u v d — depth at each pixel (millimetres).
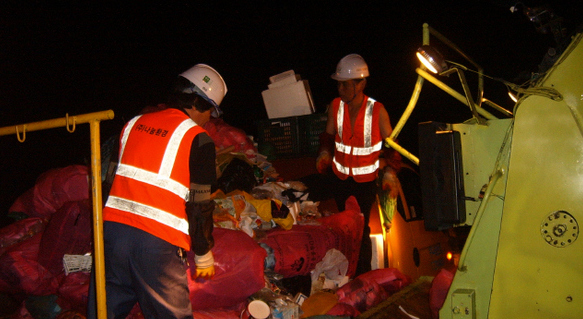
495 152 2162
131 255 2135
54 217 3088
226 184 3840
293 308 3098
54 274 3078
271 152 5367
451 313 2143
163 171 2197
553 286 1896
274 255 3600
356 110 4406
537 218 1930
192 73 2512
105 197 2379
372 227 4617
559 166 1895
